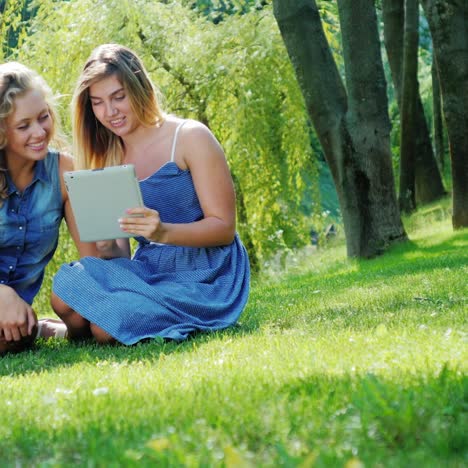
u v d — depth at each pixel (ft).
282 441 9.21
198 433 9.57
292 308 24.43
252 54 63.67
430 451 8.74
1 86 18.86
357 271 41.83
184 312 19.29
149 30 63.72
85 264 19.38
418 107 75.92
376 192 49.29
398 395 10.25
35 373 15.83
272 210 67.41
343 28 48.14
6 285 20.06
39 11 63.57
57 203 20.79
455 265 34.37
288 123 65.26
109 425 10.32
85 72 19.84
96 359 16.84
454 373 11.46
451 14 48.65
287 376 12.55
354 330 17.72
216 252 20.34
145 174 20.30
